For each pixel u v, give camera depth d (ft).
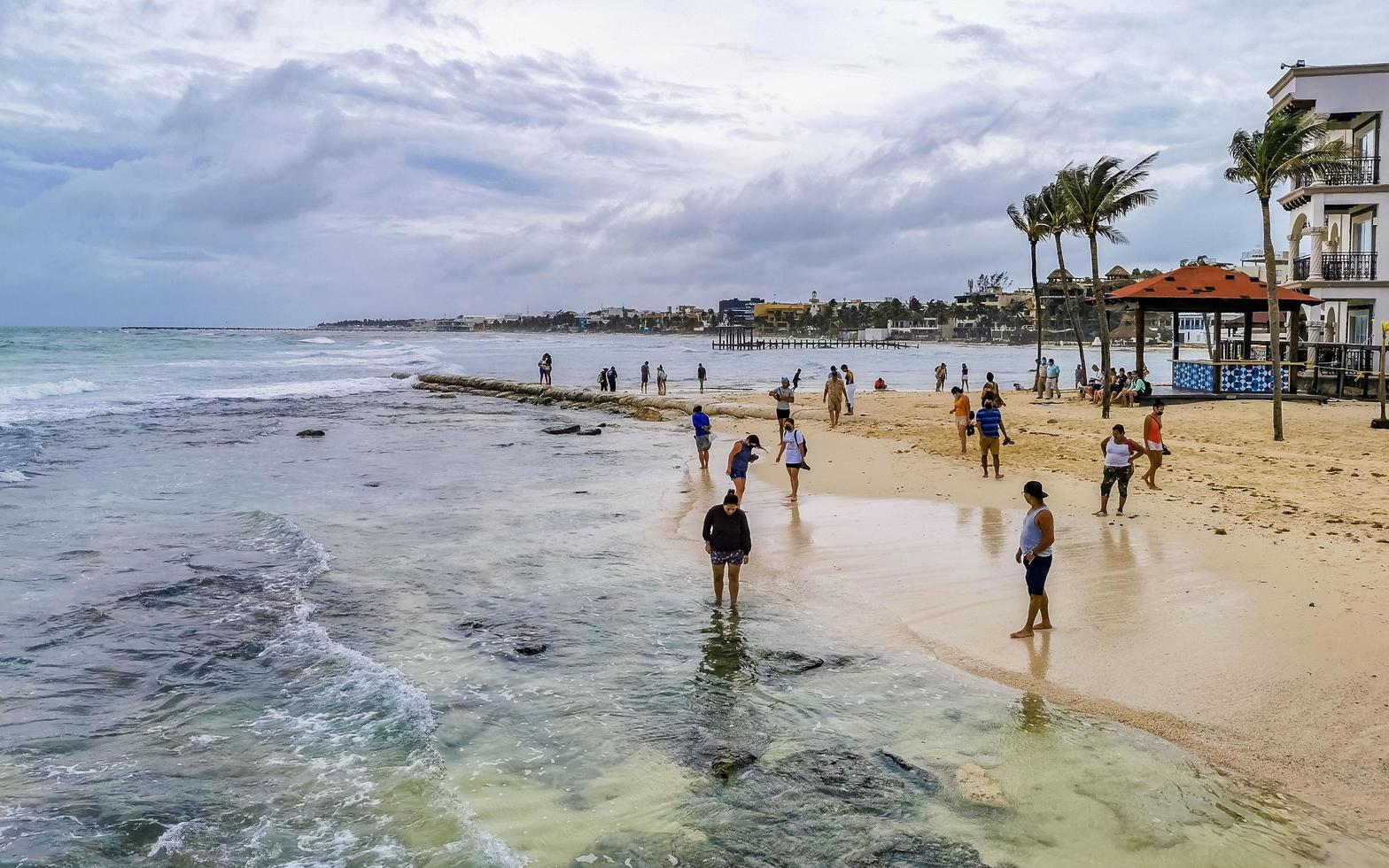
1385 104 108.78
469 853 18.11
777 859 17.72
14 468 71.51
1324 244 118.32
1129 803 19.42
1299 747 21.83
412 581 39.01
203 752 23.12
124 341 398.21
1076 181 103.60
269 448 87.04
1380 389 78.54
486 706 25.80
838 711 24.80
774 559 41.81
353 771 21.97
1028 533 30.45
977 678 26.96
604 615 34.12
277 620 33.60
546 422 118.42
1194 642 28.71
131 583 38.68
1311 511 46.96
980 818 18.95
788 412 81.92
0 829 19.24
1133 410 100.83
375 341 609.01
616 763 22.11
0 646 30.96
